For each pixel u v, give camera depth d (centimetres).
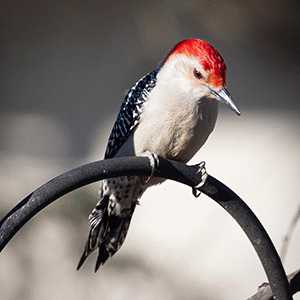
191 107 710
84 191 1047
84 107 1475
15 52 1514
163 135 725
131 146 747
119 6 1449
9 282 1154
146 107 726
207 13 1330
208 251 1372
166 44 1356
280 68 1466
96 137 1459
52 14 1502
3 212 1148
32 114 1478
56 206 1048
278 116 1451
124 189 735
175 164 620
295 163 1416
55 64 1527
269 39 1409
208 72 697
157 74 733
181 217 1395
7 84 1500
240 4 1334
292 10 1359
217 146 1427
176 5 1322
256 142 1432
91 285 1211
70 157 1437
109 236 741
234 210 605
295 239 1338
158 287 1284
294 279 618
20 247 1113
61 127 1466
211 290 1330
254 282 1348
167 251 1367
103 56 1482
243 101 1461
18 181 1309
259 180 1406
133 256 1257
